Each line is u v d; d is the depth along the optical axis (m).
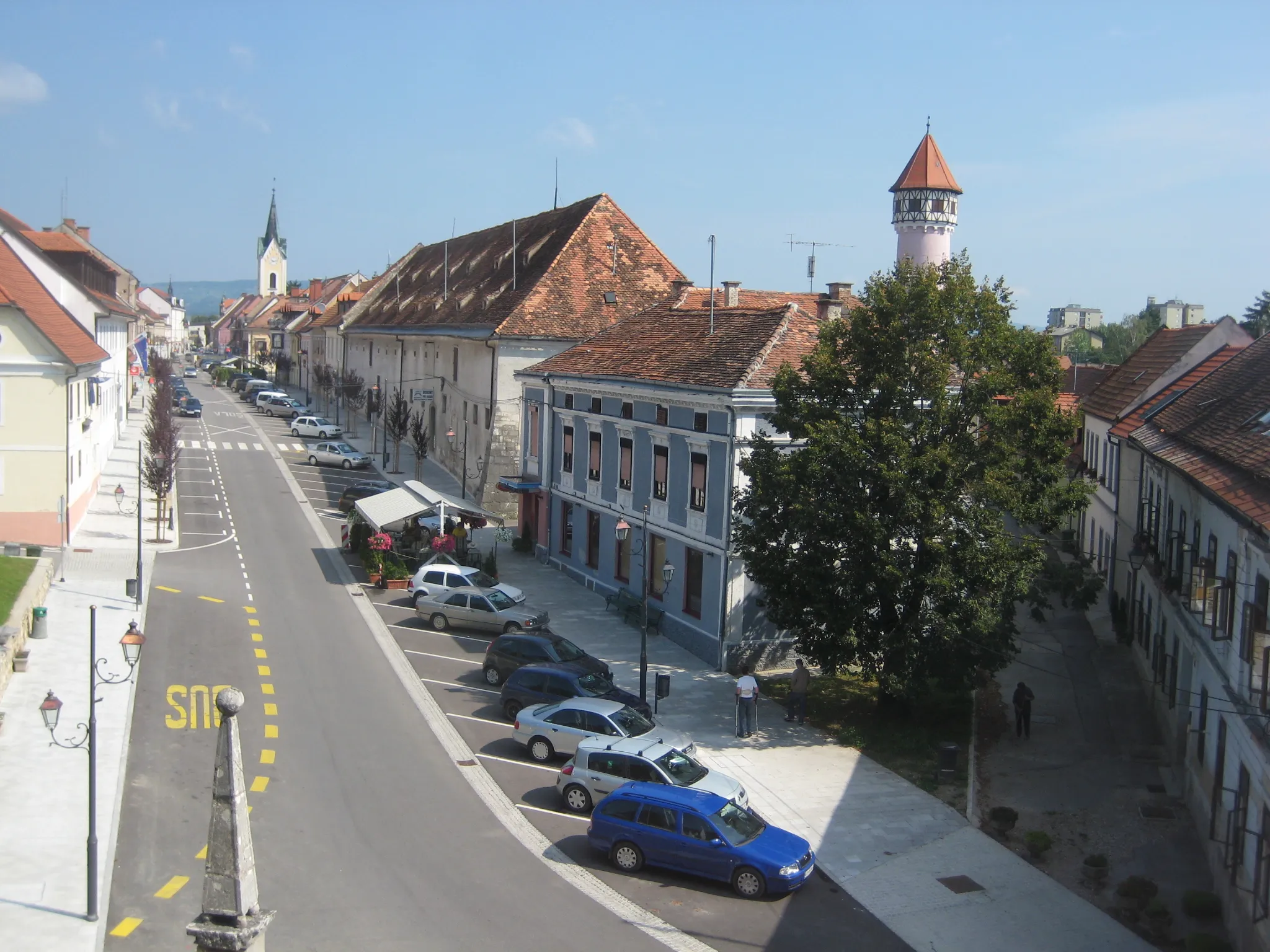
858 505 24.94
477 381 55.31
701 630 32.22
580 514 40.62
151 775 22.22
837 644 25.52
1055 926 18.02
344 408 91.12
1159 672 28.11
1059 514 26.31
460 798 22.39
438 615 34.53
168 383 76.12
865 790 23.50
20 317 37.66
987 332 26.00
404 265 90.69
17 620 27.91
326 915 17.33
